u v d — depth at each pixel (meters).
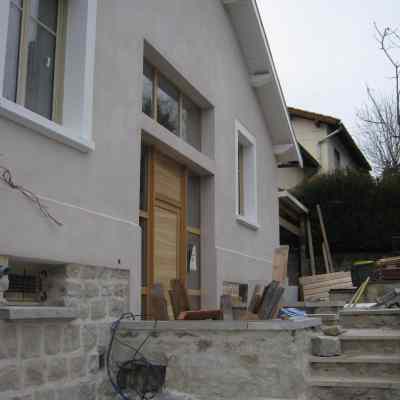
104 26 5.52
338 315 7.07
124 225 5.52
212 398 4.82
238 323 4.80
